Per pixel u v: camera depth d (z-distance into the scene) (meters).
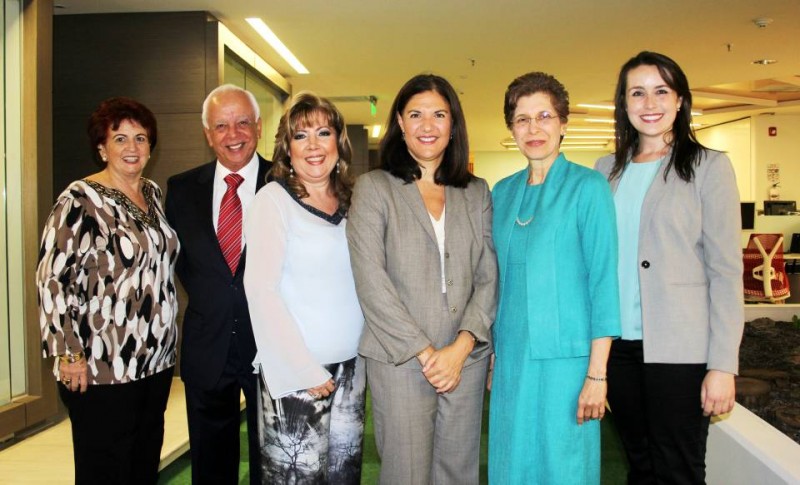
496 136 12.80
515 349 1.79
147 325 1.98
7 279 3.25
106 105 2.04
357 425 1.88
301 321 1.75
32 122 3.32
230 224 2.12
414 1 4.66
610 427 3.50
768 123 10.62
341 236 1.82
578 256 1.73
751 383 3.20
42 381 3.28
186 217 2.14
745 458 2.13
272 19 5.05
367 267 1.73
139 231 1.98
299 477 1.75
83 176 4.85
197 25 4.80
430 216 1.83
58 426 3.30
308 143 1.77
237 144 2.16
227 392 2.10
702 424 1.75
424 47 5.95
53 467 2.70
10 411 3.05
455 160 1.91
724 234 1.66
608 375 1.92
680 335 1.70
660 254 1.74
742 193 11.09
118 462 1.94
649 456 1.91
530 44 5.87
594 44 5.87
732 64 6.74
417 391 1.75
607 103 9.18
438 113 1.82
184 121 4.81
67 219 1.84
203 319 2.07
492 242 1.92
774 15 5.05
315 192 1.85
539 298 1.72
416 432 1.75
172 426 3.13
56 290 1.82
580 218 1.72
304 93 1.82
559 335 1.71
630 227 1.84
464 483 1.85
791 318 5.53
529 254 1.75
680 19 5.15
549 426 1.72
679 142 1.77
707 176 1.71
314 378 1.68
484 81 7.44
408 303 1.76
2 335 3.20
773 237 6.45
